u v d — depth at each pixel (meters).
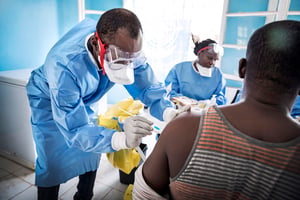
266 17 2.16
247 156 0.40
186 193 0.48
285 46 0.39
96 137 0.88
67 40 1.00
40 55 2.24
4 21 1.87
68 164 1.20
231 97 2.14
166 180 0.55
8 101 1.72
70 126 0.89
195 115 0.47
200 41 1.86
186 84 1.91
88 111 1.19
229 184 0.44
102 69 1.00
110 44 0.83
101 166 1.90
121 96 3.25
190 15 2.54
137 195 0.57
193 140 0.44
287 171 0.39
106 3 2.90
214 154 0.42
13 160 1.89
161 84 1.28
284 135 0.40
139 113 1.34
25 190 1.55
